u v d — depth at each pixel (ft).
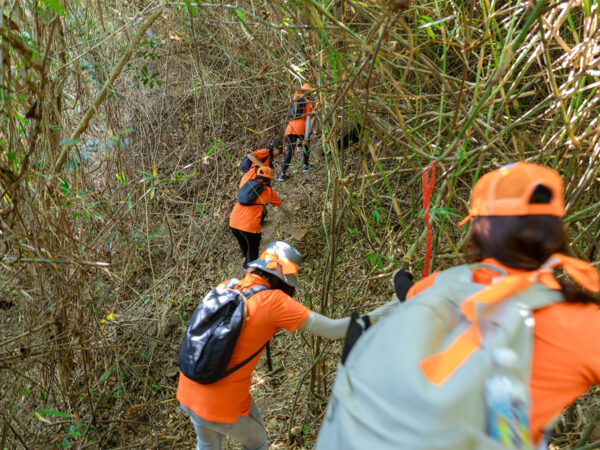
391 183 12.76
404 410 2.39
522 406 2.33
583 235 6.48
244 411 7.78
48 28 7.13
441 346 2.58
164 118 18.26
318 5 4.76
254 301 7.36
